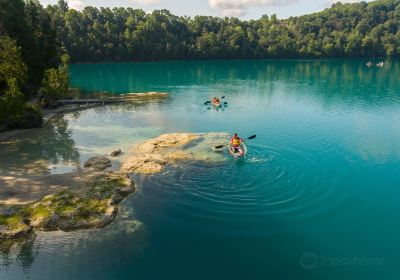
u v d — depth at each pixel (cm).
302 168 3034
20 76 4603
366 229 2184
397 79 9625
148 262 1877
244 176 2834
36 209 2300
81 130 4325
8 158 3309
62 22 14675
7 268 1844
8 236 2072
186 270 1817
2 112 3822
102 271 1816
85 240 2058
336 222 2252
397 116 5044
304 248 2000
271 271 1817
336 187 2706
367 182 2809
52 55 7506
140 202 2456
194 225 2188
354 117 5000
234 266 1850
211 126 4522
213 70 12544
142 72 11569
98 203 2375
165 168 2977
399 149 3581
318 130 4278
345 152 3478
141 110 5516
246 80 9575
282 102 6216
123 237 2078
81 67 12975
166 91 7512
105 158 3222
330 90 7631
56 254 1947
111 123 4681
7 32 5759
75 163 3183
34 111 4422
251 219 2253
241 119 4906
